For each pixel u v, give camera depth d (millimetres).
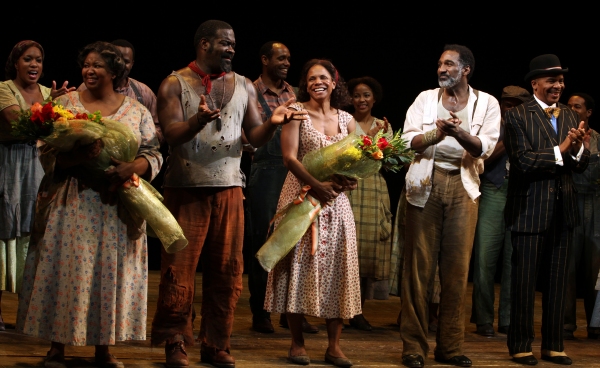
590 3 7777
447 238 3994
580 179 5527
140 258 3473
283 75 5094
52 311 3314
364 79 5484
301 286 3838
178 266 3529
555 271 4219
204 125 3307
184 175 3539
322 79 3914
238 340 4484
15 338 4043
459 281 4000
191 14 7695
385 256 5363
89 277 3320
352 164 3691
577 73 7914
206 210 3584
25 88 4410
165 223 3389
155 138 3551
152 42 7605
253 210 4871
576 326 5359
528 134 4176
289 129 3883
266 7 7949
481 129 3979
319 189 3752
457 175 3979
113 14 7445
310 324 4996
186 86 3553
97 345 3432
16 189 4355
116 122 3359
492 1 8031
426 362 4059
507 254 5305
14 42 7129
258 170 4902
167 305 3516
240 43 7926
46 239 3326
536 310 6297
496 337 5113
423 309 3996
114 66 3480
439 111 4023
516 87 5492
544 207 4137
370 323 5496
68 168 3363
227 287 3641
